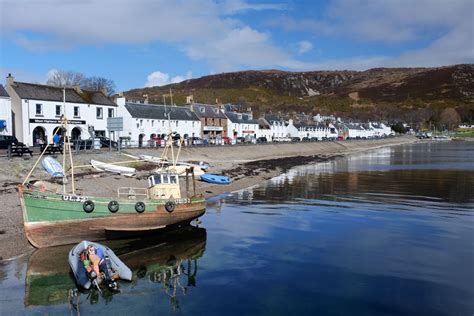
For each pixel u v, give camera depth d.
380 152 100.44
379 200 31.12
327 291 14.18
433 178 45.00
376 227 22.67
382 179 44.22
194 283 14.94
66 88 56.22
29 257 16.97
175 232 21.70
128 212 19.61
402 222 23.84
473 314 12.60
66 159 35.66
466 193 34.56
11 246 17.80
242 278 15.35
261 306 13.05
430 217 25.14
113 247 19.27
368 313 12.63
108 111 58.31
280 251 18.47
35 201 17.62
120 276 15.05
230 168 49.88
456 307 13.04
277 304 13.20
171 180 22.77
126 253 18.39
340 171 52.69
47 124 50.56
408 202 30.28
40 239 17.88
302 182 41.53
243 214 26.00
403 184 40.16
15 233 19.16
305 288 14.44
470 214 26.05
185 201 21.52
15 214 21.42
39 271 15.55
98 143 44.66
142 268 16.50
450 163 65.75
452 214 26.06
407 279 15.23
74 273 14.63
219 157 61.53
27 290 14.02
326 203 29.84
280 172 51.16
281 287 14.51
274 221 24.06
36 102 49.47
